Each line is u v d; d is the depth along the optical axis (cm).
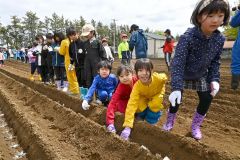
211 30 138
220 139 178
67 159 158
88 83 269
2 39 2203
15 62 1253
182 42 145
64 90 349
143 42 322
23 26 2242
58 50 352
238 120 215
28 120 219
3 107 322
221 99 292
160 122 212
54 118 243
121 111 189
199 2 135
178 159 144
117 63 984
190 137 162
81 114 234
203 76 153
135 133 175
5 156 181
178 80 144
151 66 159
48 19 2455
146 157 138
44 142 175
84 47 284
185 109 252
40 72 442
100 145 168
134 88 168
